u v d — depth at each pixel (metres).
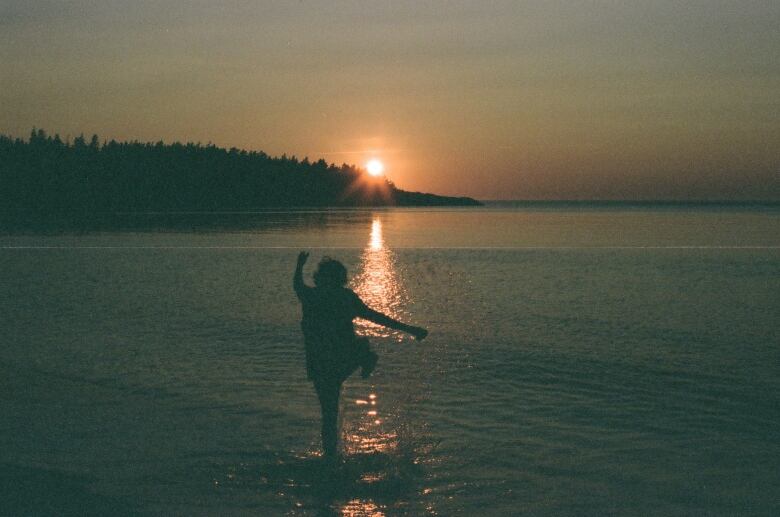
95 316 14.57
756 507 5.36
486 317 14.85
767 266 28.22
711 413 7.77
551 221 99.81
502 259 32.22
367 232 62.50
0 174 163.12
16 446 6.61
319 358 6.60
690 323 13.98
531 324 13.87
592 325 13.76
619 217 124.94
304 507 5.41
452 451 6.61
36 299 17.23
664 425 7.35
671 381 9.19
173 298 17.62
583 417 7.65
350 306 6.67
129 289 19.58
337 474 6.05
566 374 9.59
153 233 57.12
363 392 8.69
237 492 5.67
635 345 11.66
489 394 8.58
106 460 6.31
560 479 5.95
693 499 5.52
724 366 10.05
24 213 126.19
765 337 12.39
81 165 175.12
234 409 7.91
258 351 11.05
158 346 11.38
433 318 14.74
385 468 6.18
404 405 8.11
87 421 7.41
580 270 26.56
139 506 5.38
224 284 21.00
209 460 6.36
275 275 24.02
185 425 7.33
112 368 9.80
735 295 18.70
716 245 42.53
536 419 7.57
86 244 41.75
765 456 6.43
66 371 9.59
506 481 5.91
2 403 8.01
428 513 5.31
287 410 7.89
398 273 25.58
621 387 8.91
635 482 5.86
